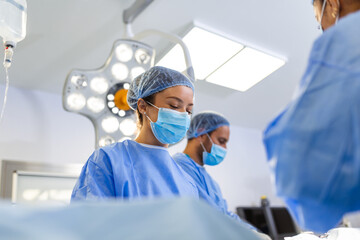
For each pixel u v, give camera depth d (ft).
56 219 1.14
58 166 10.06
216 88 11.73
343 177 1.69
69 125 10.78
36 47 8.84
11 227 1.05
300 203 1.86
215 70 10.36
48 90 10.71
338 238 4.40
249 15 8.55
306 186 1.75
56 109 10.75
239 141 14.80
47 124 10.43
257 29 9.03
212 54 9.55
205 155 7.17
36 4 7.57
